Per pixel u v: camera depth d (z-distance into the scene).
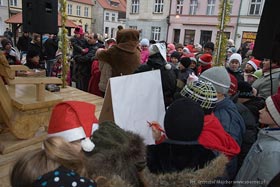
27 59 3.85
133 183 0.78
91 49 4.51
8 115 1.87
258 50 1.61
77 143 0.80
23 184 0.55
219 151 0.93
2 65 1.80
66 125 0.82
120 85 1.09
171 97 2.20
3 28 20.62
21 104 1.89
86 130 0.83
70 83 5.19
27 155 0.59
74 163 0.60
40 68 3.87
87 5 30.23
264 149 1.08
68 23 12.70
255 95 1.93
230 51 5.73
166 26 18.62
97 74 3.57
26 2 3.38
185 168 0.84
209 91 1.09
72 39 5.74
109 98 1.11
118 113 1.06
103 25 31.53
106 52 2.80
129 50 2.74
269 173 1.02
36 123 2.04
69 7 28.30
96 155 0.75
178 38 18.50
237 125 1.26
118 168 0.76
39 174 0.55
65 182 0.52
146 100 1.16
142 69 2.27
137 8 19.92
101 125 0.89
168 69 2.21
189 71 3.14
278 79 2.01
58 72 4.61
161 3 18.72
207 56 3.62
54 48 5.18
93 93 3.64
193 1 17.28
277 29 1.46
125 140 0.81
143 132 1.12
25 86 2.45
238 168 1.33
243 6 15.10
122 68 2.78
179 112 0.89
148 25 19.42
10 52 4.47
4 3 20.33
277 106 1.09
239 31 15.45
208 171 0.84
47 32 3.47
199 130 0.88
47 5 3.41
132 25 20.28
